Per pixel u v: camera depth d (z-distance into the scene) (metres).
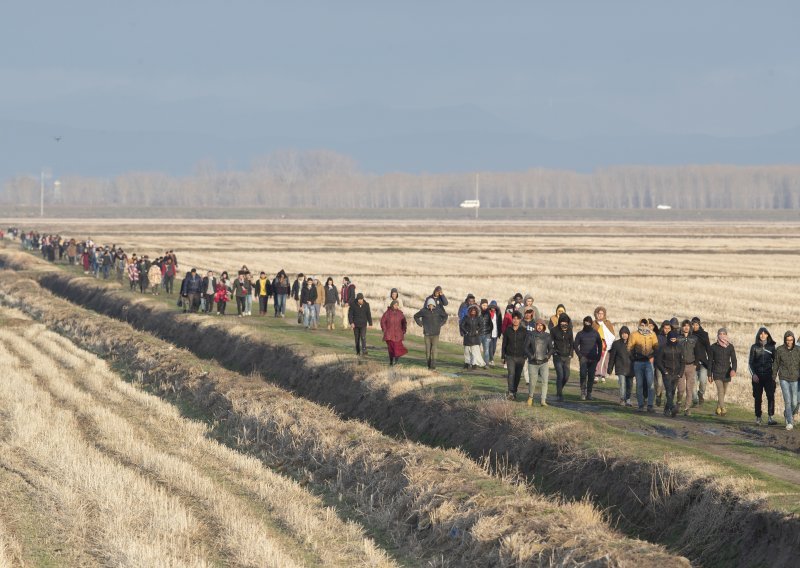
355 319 130.00
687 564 56.16
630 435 80.94
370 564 61.25
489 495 68.62
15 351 144.50
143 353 141.25
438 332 118.69
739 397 107.81
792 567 57.94
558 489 77.31
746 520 62.59
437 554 64.12
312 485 80.81
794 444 83.12
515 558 59.47
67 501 69.06
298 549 63.44
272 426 96.31
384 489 75.25
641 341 97.94
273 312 198.12
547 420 85.88
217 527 65.94
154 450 84.81
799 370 88.75
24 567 58.50
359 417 106.06
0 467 79.31
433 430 95.19
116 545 61.03
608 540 59.44
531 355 94.31
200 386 117.94
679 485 68.75
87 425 96.38
